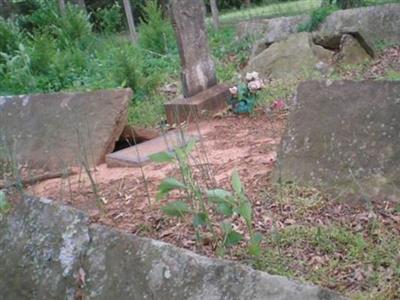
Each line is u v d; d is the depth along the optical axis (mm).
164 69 8547
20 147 5309
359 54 7879
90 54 10375
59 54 9344
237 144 4805
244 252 2893
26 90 8039
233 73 8086
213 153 4613
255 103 6039
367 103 3701
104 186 4246
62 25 11438
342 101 3797
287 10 13227
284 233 3053
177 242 3102
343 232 3014
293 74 7648
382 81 3746
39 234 2447
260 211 3361
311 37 8297
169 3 6176
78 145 4996
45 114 5465
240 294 1908
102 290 2178
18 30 11188
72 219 2393
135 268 2139
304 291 1848
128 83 7273
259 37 9492
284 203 3426
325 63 7766
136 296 2088
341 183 3484
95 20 14516
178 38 6176
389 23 8578
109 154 4926
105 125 5129
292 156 3789
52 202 2527
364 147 3549
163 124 5805
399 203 3234
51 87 8203
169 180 2961
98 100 5340
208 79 6449
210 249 2959
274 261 2803
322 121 3793
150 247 2152
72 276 2277
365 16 8773
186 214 3195
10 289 2426
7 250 2514
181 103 6031
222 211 2719
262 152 4457
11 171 4957
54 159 5066
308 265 2762
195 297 1967
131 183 4203
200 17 6344
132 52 9062
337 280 2621
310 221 3193
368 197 3330
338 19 8930
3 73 8617
